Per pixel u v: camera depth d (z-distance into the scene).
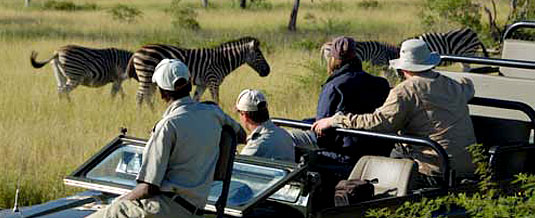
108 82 19.70
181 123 5.62
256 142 7.10
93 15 42.50
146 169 5.57
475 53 24.53
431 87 7.49
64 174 10.91
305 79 19.02
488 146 8.48
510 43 9.33
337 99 8.09
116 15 40.12
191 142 5.64
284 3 53.00
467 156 7.53
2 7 47.62
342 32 34.72
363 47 22.47
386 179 6.93
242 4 49.59
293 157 7.26
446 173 6.91
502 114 8.57
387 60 22.89
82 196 6.58
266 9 48.72
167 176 5.64
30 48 26.69
